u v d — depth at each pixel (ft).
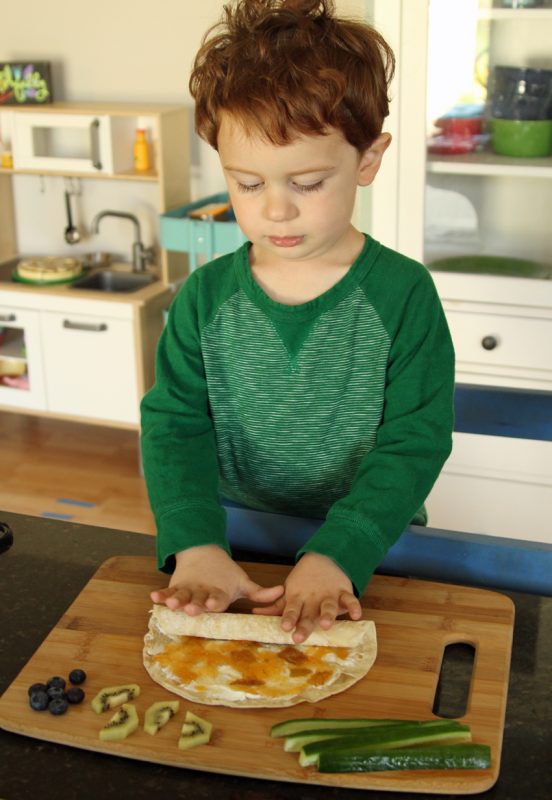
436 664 3.09
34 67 11.63
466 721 2.84
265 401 3.78
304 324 3.65
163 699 2.94
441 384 3.67
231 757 2.70
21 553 3.78
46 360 11.82
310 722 2.80
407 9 8.11
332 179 3.10
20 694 2.97
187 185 11.73
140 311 11.12
